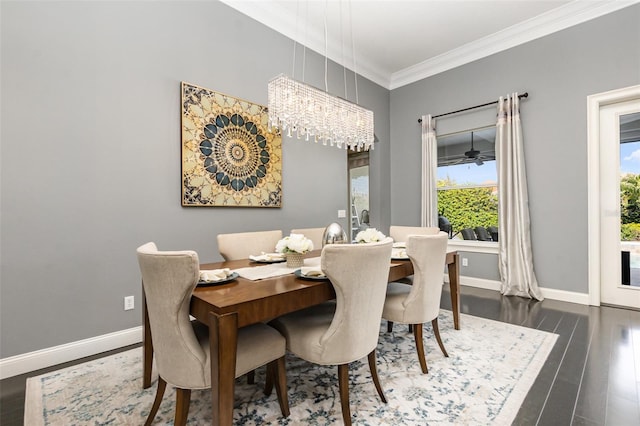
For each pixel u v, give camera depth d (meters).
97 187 2.25
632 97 3.06
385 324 2.85
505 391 1.73
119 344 2.35
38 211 2.02
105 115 2.29
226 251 2.39
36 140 2.01
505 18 3.49
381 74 4.78
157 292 1.24
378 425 1.46
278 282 1.58
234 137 3.03
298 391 1.76
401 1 3.18
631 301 3.15
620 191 3.21
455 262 2.64
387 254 1.50
